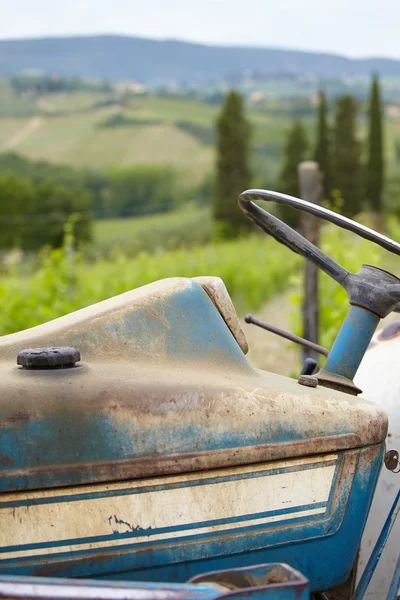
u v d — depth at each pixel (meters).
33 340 2.17
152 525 1.98
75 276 12.34
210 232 67.25
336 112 59.12
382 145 62.19
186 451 2.02
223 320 2.34
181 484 2.01
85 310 2.32
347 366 2.48
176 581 2.02
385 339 3.22
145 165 117.19
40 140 154.25
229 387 2.12
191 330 2.26
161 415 2.01
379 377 2.98
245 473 2.07
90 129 160.00
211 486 2.04
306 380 2.32
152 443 1.99
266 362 9.81
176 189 100.25
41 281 12.28
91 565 1.93
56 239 57.12
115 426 1.96
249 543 2.08
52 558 1.91
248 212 2.70
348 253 9.84
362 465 2.22
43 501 1.90
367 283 2.49
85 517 1.93
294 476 2.13
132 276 15.28
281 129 166.38
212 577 1.73
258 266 19.19
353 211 58.41
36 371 2.01
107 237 69.69
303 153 59.44
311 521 2.15
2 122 171.50
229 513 2.06
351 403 2.26
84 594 1.59
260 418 2.10
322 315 8.70
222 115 55.84
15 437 1.89
